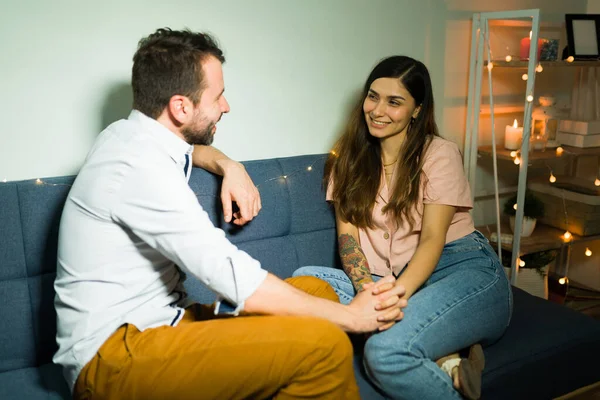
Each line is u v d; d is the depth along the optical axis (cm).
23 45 150
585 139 229
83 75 159
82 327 113
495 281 149
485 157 244
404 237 165
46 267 146
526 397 143
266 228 172
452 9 219
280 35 186
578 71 255
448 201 154
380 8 204
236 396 109
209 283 112
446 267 159
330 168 182
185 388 107
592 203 225
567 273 264
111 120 166
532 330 153
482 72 218
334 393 110
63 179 149
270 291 114
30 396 128
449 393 127
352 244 167
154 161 112
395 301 128
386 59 164
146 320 117
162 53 118
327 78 200
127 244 115
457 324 136
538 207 230
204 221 112
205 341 109
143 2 162
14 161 155
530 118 205
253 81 185
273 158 182
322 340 108
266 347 107
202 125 126
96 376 109
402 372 127
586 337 151
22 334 141
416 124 164
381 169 171
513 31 237
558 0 245
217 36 175
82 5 154
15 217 142
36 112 155
